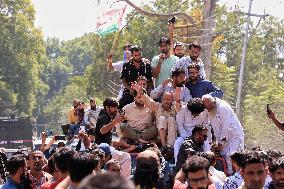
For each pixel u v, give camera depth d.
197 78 11.84
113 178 3.62
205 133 9.90
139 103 11.66
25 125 26.11
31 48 71.50
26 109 71.81
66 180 6.53
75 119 17.77
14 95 69.75
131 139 11.69
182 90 11.83
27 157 8.98
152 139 11.76
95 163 5.94
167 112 11.51
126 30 49.88
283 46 68.75
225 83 50.25
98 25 18.64
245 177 6.74
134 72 12.54
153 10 49.22
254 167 6.66
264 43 68.19
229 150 10.92
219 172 9.19
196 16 29.52
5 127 25.89
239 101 37.50
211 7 28.94
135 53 12.49
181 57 13.45
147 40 49.75
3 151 10.70
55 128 92.50
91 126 14.71
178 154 9.89
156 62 13.32
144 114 11.71
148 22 49.53
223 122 10.95
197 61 12.62
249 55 60.25
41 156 8.82
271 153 9.89
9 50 70.12
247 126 46.06
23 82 71.19
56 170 7.58
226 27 50.12
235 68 57.59
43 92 95.69
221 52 59.62
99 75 54.50
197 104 10.86
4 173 10.55
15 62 70.44
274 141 44.38
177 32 31.39
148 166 6.44
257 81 58.75
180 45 13.42
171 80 12.12
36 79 72.88
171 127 11.36
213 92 11.80
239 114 37.41
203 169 6.71
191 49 12.56
